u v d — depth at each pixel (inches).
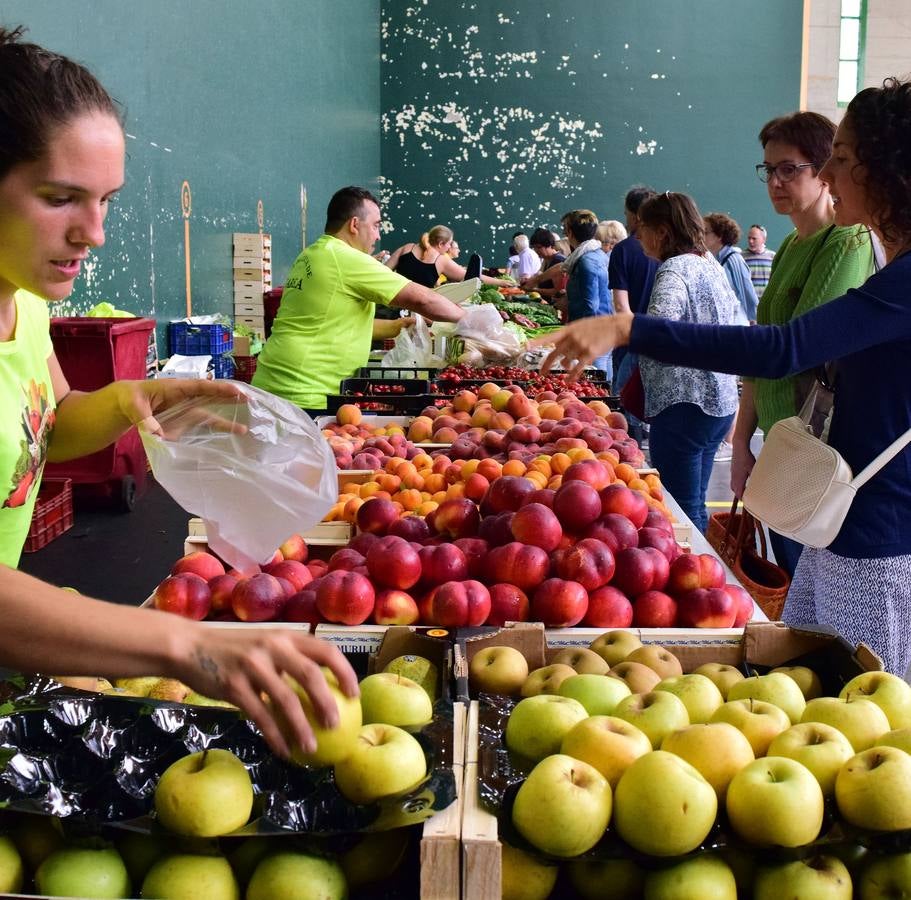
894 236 77.6
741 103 655.8
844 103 702.5
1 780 45.9
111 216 230.7
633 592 80.5
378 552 79.2
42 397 58.6
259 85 363.3
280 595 78.3
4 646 35.0
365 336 184.4
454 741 51.2
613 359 312.3
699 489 157.3
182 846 43.5
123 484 193.5
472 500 101.6
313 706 37.0
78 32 209.6
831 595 85.4
